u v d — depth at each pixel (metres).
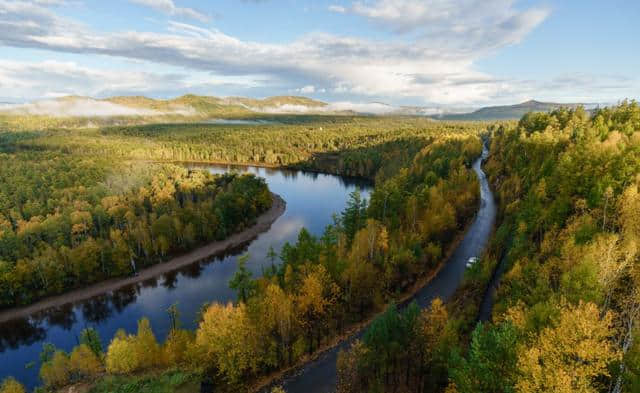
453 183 107.81
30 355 73.94
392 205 92.12
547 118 136.38
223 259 111.94
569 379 22.39
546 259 49.81
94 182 156.38
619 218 45.41
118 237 105.38
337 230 88.50
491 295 59.78
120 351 52.75
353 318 64.62
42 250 99.62
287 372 54.16
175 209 127.69
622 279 37.00
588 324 24.20
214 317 53.31
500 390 27.11
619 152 60.38
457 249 85.44
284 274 66.62
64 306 89.19
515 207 82.00
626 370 25.75
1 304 86.50
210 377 52.88
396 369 43.97
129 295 93.00
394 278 70.44
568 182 62.16
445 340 39.88
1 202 126.69
